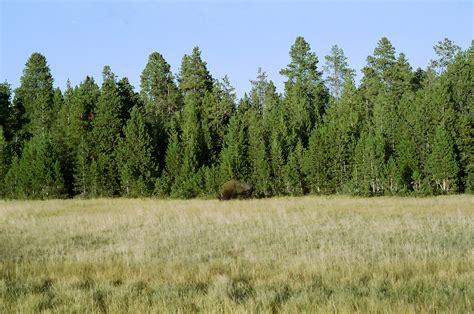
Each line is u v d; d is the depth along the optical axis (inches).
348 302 283.7
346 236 601.0
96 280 386.9
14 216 957.2
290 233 632.4
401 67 2679.6
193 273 405.4
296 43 2874.0
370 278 364.5
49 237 663.8
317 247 535.5
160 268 431.2
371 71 2741.1
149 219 851.4
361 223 722.2
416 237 568.4
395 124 1908.2
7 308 296.2
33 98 2623.0
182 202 1380.4
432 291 307.3
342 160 1759.4
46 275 413.7
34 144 1910.7
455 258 421.4
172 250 526.9
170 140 1979.6
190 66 2847.0
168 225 780.0
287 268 412.8
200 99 2760.8
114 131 1905.8
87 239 653.9
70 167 1941.4
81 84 2279.8
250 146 1894.7
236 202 1312.7
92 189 1813.5
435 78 2682.1
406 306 267.7
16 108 2551.7
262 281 363.9
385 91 2640.3
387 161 1678.2
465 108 2079.2
